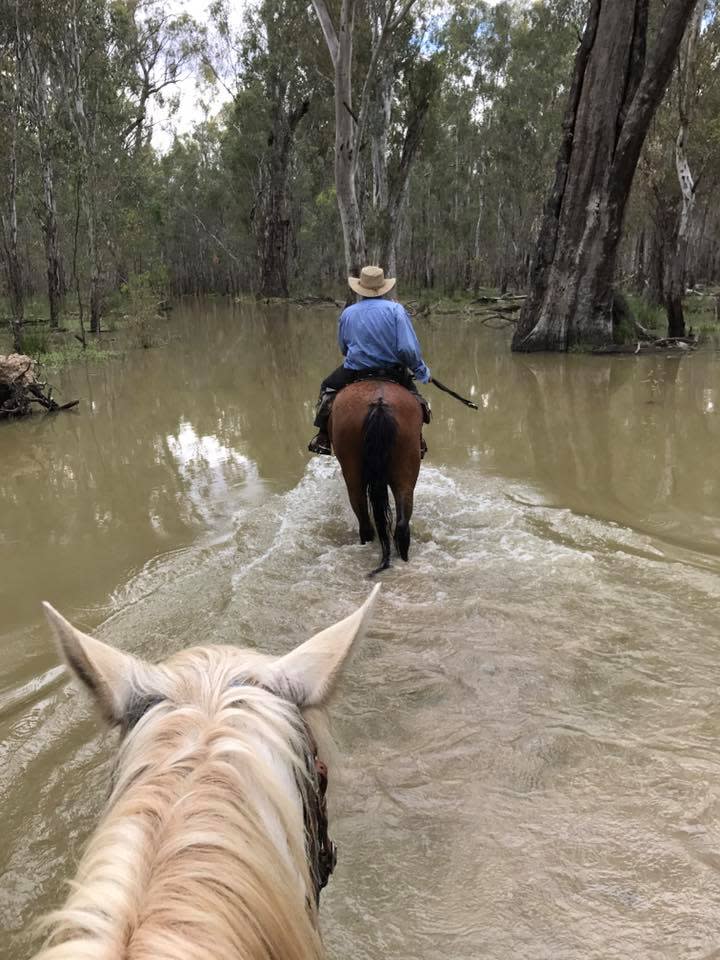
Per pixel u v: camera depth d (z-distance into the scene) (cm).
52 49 2553
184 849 96
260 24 4428
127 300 2853
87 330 2511
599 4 1731
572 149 1820
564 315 1859
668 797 316
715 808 308
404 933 254
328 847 169
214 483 804
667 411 1102
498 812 311
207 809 102
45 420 1170
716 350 1780
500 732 365
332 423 579
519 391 1312
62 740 361
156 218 4600
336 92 1873
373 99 3550
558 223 1861
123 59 3456
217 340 2347
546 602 501
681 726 365
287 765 122
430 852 290
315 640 155
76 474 856
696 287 4369
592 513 686
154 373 1633
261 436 1022
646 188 2472
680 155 1875
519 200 4422
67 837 298
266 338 2398
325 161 4919
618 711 379
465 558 580
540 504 712
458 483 789
